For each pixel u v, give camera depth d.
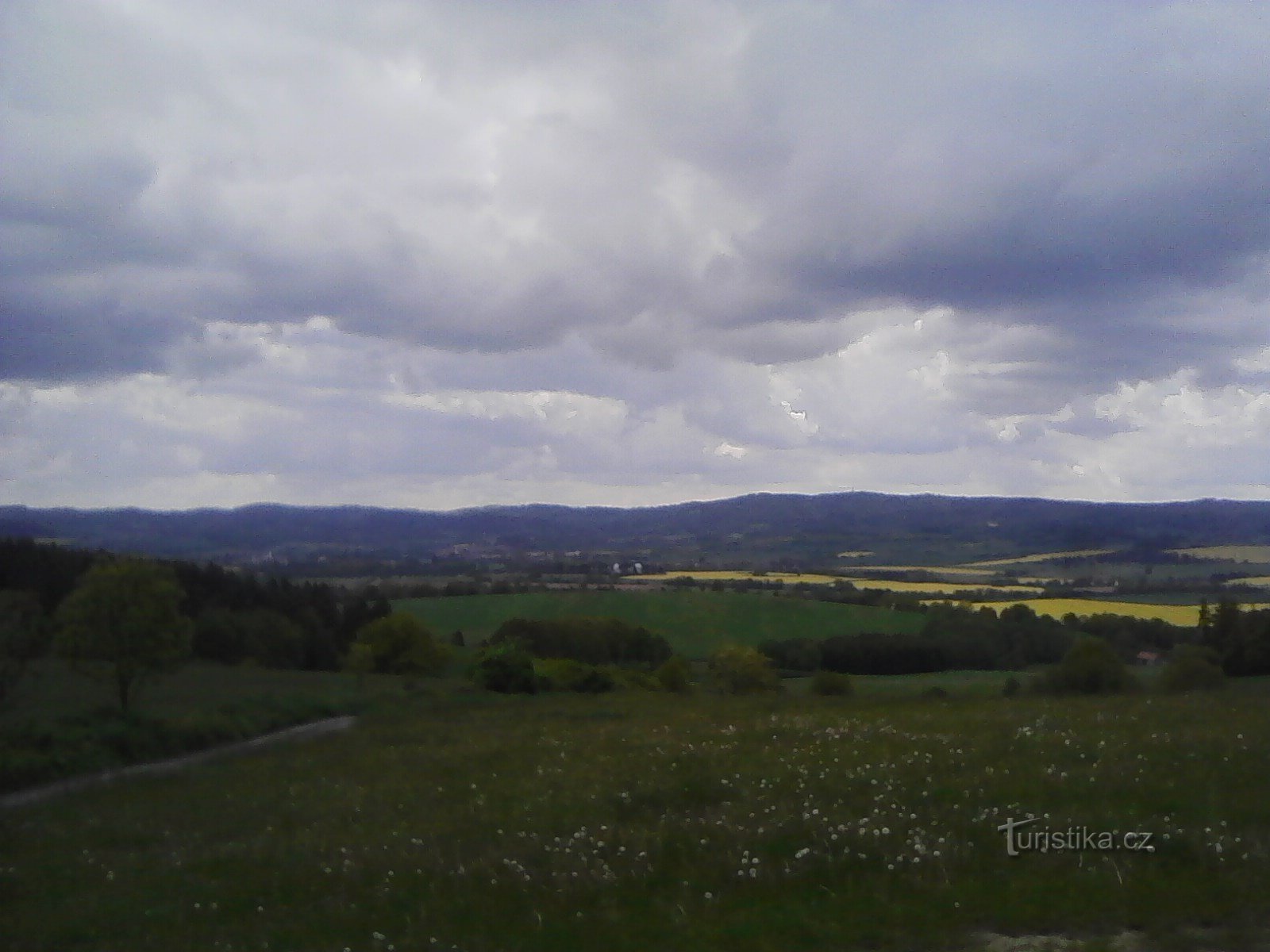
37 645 32.59
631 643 69.38
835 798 12.81
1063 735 17.28
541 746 21.97
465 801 15.26
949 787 12.97
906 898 8.94
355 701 44.72
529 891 9.84
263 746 30.86
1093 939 7.86
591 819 12.77
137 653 31.94
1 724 27.98
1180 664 37.88
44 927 10.16
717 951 8.03
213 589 70.12
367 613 78.19
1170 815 11.09
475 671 52.75
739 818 11.91
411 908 9.66
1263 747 15.12
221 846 13.87
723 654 59.66
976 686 48.38
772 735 20.14
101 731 28.92
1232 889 8.67
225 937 9.34
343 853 12.12
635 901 9.35
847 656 66.38
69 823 17.52
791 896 9.20
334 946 8.73
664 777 15.37
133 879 12.18
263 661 65.56
